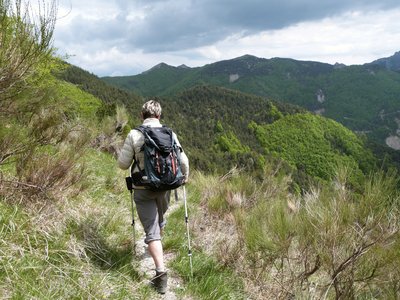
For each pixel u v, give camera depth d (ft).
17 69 9.71
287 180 21.17
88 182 17.76
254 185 21.36
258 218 14.74
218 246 15.53
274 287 13.07
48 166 13.57
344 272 11.25
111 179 21.77
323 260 11.10
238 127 648.79
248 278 13.43
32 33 9.82
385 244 10.32
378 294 11.47
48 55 10.62
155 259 11.67
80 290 9.81
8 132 11.75
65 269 10.46
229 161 413.80
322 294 11.95
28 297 8.66
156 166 11.63
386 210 10.35
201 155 395.14
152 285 11.69
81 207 15.07
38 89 11.77
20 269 9.43
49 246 11.32
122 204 18.99
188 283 12.46
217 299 11.87
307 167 565.94
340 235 10.81
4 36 9.38
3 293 8.57
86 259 11.47
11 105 11.58
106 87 490.90
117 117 34.60
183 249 14.92
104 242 13.32
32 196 13.24
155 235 12.00
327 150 583.58
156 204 12.78
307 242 11.76
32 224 11.72
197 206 22.35
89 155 25.84
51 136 13.08
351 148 588.09
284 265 14.60
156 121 12.57
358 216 10.59
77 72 463.01
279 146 600.80
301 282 12.32
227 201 20.53
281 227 12.07
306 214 11.98
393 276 10.55
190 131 603.67
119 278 11.23
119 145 33.27
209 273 13.24
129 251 13.41
